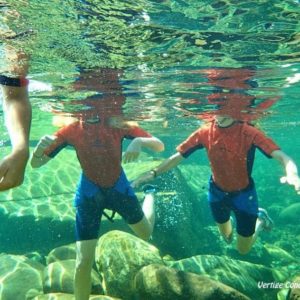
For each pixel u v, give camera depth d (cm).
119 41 163
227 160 214
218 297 180
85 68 211
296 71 232
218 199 227
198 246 354
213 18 138
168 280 190
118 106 316
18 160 51
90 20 137
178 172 411
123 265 212
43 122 486
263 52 186
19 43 158
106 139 204
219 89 277
